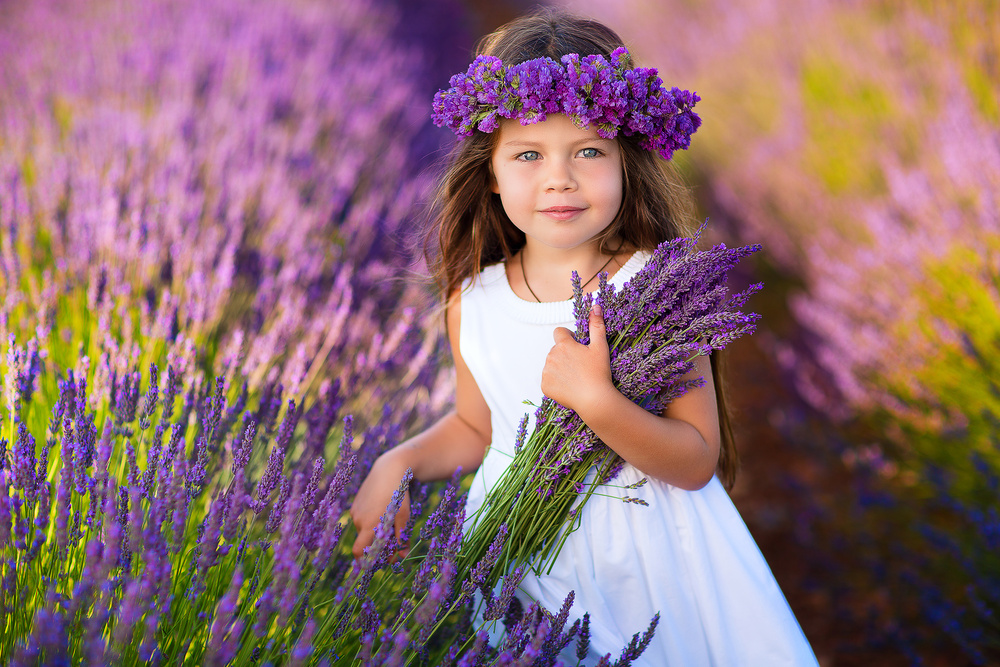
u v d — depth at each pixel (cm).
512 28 169
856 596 220
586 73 157
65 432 156
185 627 150
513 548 160
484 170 169
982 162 252
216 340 204
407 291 218
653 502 162
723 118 472
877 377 252
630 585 161
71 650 145
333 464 183
